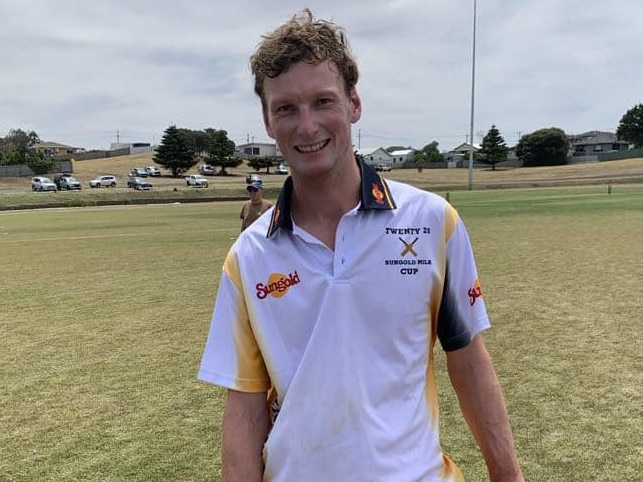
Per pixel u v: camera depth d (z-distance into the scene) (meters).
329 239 1.49
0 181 74.44
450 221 1.54
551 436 3.85
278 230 1.50
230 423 1.56
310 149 1.45
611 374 4.96
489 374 1.62
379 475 1.41
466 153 120.38
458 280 1.56
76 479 3.53
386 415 1.44
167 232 21.80
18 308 8.68
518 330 6.45
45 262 14.14
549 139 95.19
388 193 1.51
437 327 1.60
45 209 44.22
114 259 14.27
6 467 3.71
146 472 3.58
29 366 5.78
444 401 4.50
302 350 1.45
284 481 1.46
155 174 85.50
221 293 1.59
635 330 6.32
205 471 3.57
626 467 3.43
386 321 1.44
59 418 4.46
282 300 1.47
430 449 1.50
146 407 4.62
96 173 87.25
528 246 14.02
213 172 91.19
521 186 58.50
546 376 4.96
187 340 6.56
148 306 8.51
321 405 1.42
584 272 10.10
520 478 1.62
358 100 1.59
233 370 1.55
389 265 1.45
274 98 1.48
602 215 22.84
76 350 6.30
